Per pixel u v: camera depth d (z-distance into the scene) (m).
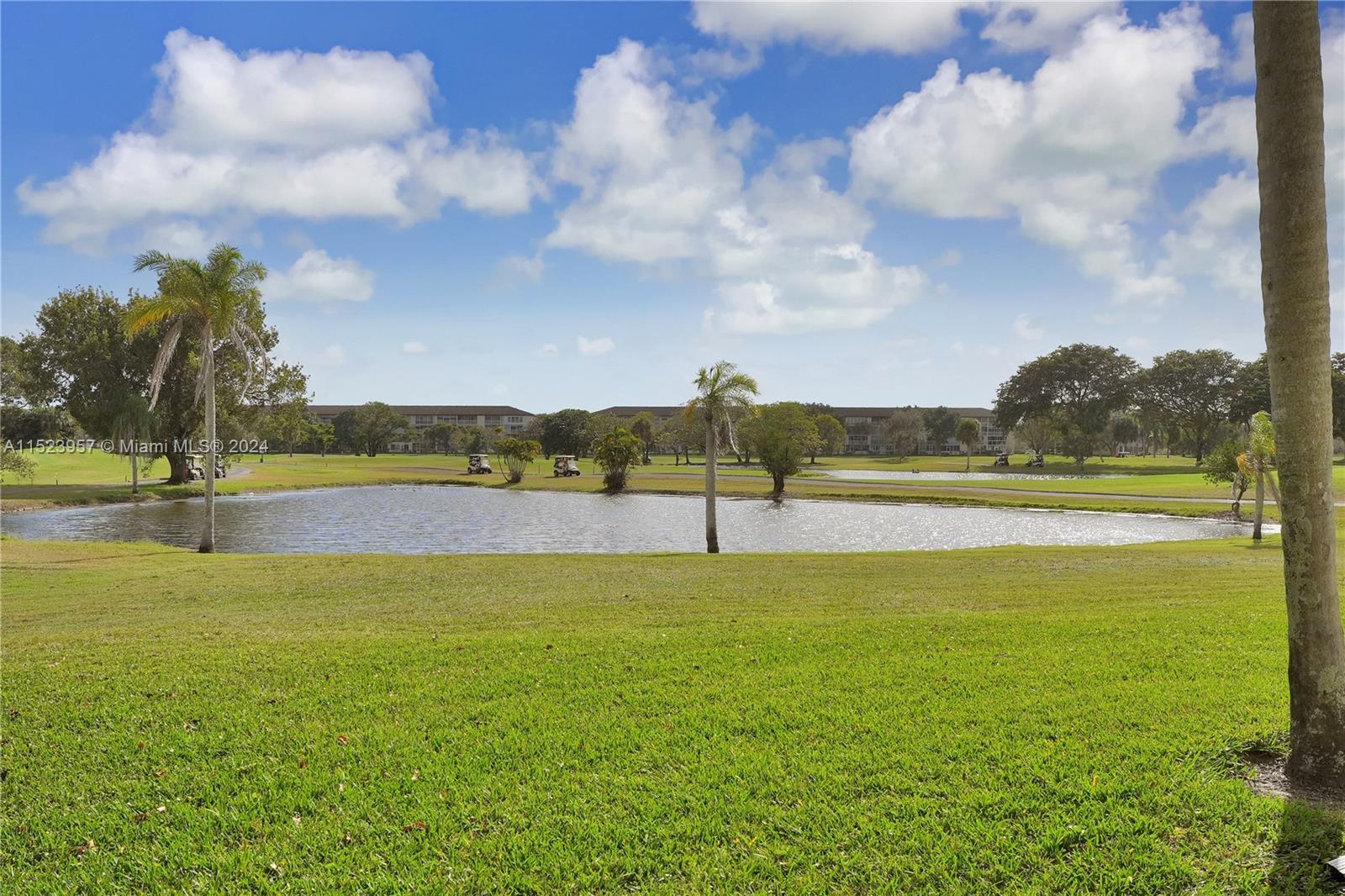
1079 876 3.93
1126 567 17.64
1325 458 4.68
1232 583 14.33
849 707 6.49
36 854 4.45
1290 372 4.69
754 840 4.37
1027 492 57.28
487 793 5.02
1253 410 102.81
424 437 166.00
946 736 5.73
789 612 11.75
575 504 52.38
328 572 17.36
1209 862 3.99
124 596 14.23
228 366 58.38
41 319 55.91
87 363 54.25
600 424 131.00
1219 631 9.05
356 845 4.44
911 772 5.16
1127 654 8.02
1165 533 34.66
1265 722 5.75
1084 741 5.55
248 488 61.97
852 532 35.56
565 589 14.66
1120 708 6.24
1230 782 4.80
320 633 10.34
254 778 5.34
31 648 9.46
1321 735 4.72
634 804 4.82
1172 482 66.19
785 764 5.36
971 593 13.76
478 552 28.08
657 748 5.70
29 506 45.72
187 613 12.38
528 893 3.97
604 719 6.35
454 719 6.44
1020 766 5.16
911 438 155.38
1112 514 43.94
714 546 26.19
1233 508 39.88
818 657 8.26
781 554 22.22
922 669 7.62
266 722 6.43
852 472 99.19
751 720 6.22
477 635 9.91
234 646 9.34
